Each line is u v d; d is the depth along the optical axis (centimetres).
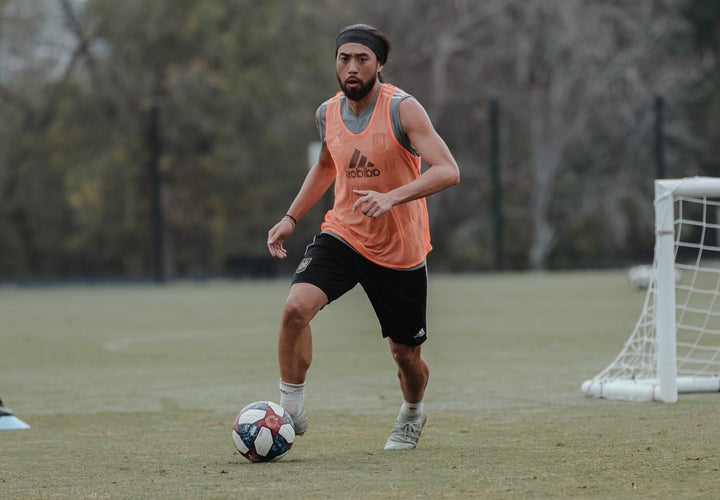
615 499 1672
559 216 16300
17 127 15812
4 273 15412
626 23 16325
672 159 15762
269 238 2289
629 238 15825
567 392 3219
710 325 5638
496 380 3559
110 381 3825
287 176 16212
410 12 17538
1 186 15562
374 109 2103
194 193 15825
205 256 16025
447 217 16575
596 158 16088
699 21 17088
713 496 1688
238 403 3184
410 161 2127
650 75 16262
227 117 15662
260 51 16338
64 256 15875
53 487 1875
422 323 2191
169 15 15625
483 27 17375
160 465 2102
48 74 16112
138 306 8544
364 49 2070
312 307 2123
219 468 2042
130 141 15462
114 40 15500
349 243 2142
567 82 16138
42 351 5025
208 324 6562
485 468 1975
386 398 3203
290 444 2105
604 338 5041
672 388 2889
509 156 16500
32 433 2639
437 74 17075
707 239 12750
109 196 15438
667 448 2156
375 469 1986
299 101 16338
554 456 2100
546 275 12356
